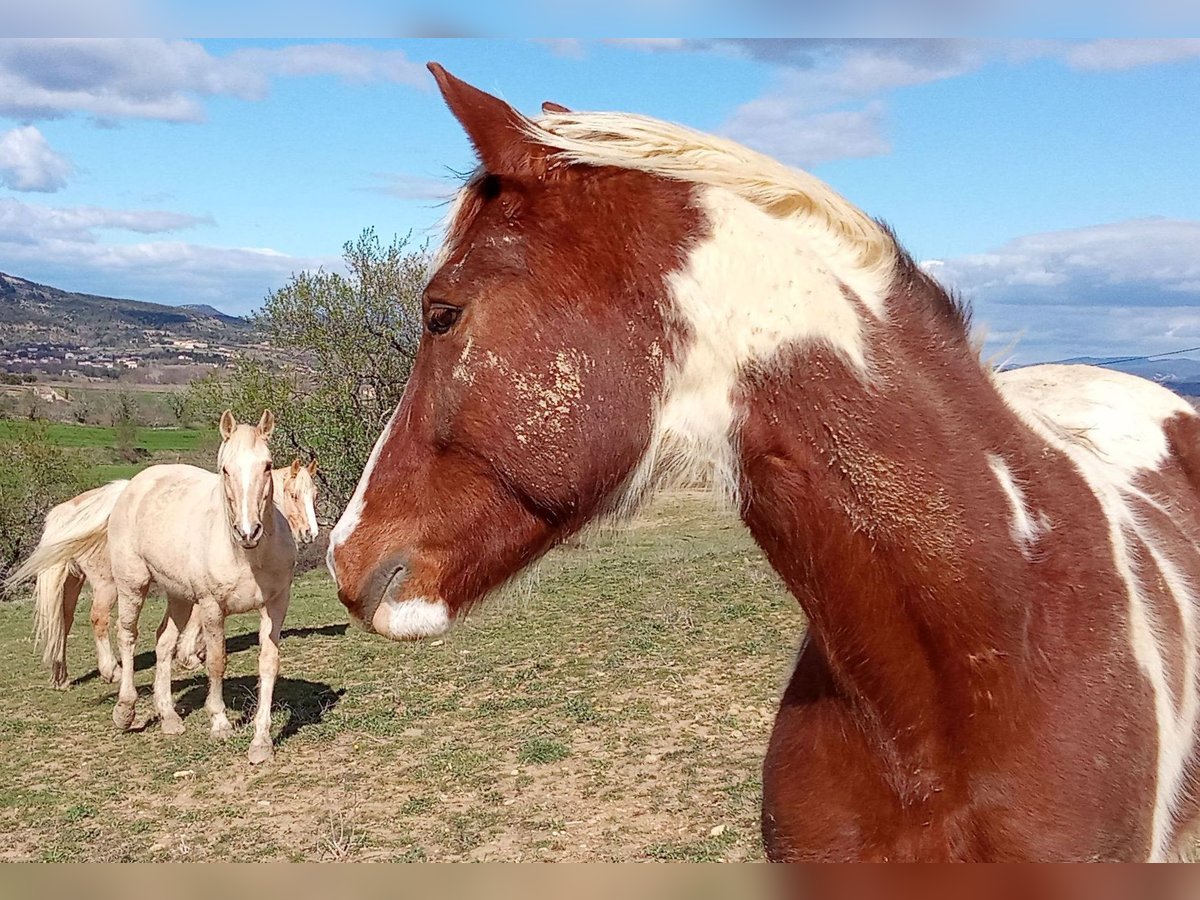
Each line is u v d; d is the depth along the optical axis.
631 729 6.55
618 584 11.55
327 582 15.15
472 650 9.09
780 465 1.79
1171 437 3.23
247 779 6.23
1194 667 2.11
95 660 10.48
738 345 1.77
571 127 1.83
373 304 20.22
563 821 5.14
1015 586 1.75
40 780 6.42
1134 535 2.06
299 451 20.11
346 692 8.12
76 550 8.74
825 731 2.00
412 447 1.94
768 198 1.85
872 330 1.81
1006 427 1.88
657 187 1.82
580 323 1.80
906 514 1.74
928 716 1.80
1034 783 1.73
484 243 1.86
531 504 1.87
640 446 1.81
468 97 1.85
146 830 5.43
